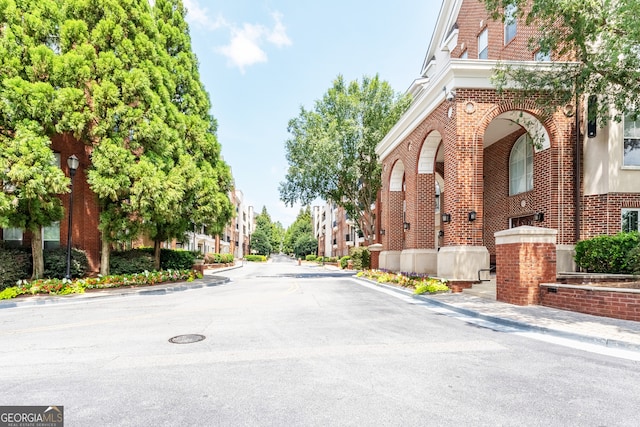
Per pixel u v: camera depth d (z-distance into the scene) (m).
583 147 12.10
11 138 12.11
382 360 4.98
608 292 7.38
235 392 3.94
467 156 12.05
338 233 60.50
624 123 11.54
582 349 5.50
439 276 12.52
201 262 23.16
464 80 12.19
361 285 16.31
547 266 9.01
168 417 3.38
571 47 9.35
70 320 8.14
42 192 11.84
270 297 11.95
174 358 5.17
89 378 4.42
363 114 25.62
